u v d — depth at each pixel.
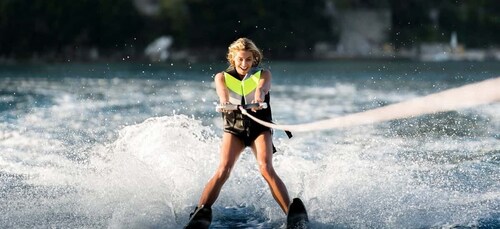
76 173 26.53
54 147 33.12
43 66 165.38
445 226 19.31
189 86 85.06
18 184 24.66
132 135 29.16
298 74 124.31
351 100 64.50
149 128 29.41
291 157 29.69
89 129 40.25
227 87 21.66
